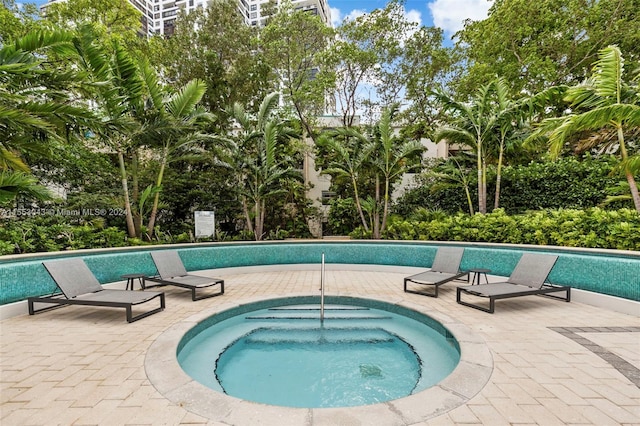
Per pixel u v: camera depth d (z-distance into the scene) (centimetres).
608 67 604
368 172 1173
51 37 596
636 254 493
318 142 1156
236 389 300
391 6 1323
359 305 562
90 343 355
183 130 937
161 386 257
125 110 856
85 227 795
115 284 621
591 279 517
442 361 358
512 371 282
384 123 1009
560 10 1137
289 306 564
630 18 1077
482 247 752
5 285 466
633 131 873
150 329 403
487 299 548
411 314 489
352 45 1304
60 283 442
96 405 231
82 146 1050
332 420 209
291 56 1388
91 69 762
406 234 988
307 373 332
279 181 1135
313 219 1598
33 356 320
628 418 214
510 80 1220
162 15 6469
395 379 318
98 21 1279
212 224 962
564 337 366
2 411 225
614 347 338
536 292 478
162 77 1391
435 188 1126
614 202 825
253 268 838
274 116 1171
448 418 213
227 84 1374
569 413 220
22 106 545
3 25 1020
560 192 953
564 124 577
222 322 479
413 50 1398
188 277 608
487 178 1055
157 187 927
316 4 4078
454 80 1488
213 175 1276
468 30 1407
